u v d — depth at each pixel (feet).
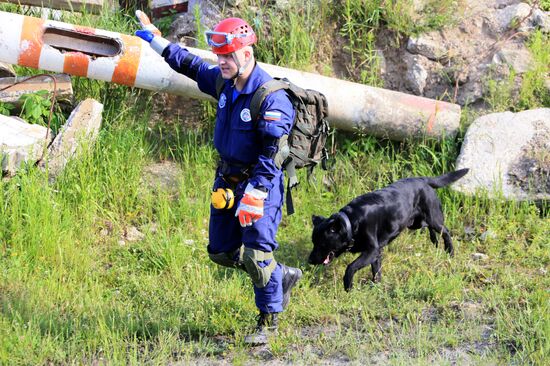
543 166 27.09
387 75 31.24
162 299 21.95
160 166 28.60
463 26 31.63
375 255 23.06
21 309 20.08
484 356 18.26
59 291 21.40
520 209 26.53
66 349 18.66
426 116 28.63
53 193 25.43
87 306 20.84
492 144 28.04
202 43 30.45
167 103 30.35
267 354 18.88
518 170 27.25
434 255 24.88
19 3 31.12
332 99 28.22
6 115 27.66
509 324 19.85
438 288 22.18
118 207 26.30
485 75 30.42
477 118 29.19
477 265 24.18
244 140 17.90
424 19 31.45
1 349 17.81
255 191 17.38
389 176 28.63
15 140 25.76
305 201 27.12
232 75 17.71
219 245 19.27
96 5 32.01
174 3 32.94
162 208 25.99
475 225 26.48
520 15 31.40
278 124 17.43
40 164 25.64
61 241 23.67
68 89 28.22
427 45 30.83
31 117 27.63
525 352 18.44
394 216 23.68
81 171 25.76
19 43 27.04
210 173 28.07
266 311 19.48
